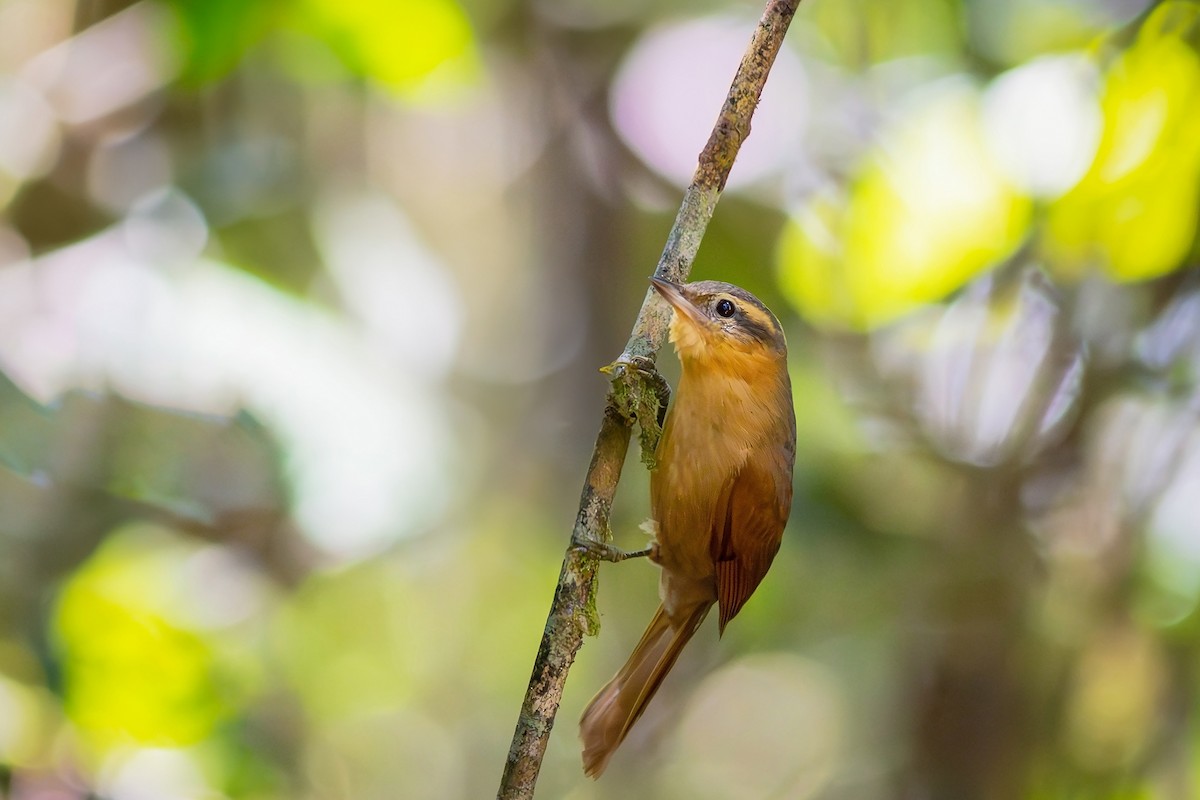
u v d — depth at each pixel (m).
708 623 14.34
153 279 10.06
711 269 12.23
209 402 9.80
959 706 10.92
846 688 13.78
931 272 10.46
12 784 9.43
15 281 10.25
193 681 10.34
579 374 13.65
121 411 9.77
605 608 14.34
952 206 10.51
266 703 12.02
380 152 13.27
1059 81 10.21
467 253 14.38
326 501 9.86
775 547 8.22
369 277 11.22
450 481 10.54
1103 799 10.53
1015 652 10.84
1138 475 10.39
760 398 7.91
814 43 12.42
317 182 11.78
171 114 11.55
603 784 14.95
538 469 14.27
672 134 12.93
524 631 15.00
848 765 13.64
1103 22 10.32
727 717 15.86
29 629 10.10
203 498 9.91
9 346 9.95
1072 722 10.69
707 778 15.16
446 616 14.83
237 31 9.37
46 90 11.25
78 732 9.87
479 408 14.22
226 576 11.21
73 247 10.47
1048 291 10.22
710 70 12.96
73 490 9.88
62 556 10.39
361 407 10.11
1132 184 9.10
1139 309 10.14
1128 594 10.52
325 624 14.03
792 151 12.30
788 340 12.10
